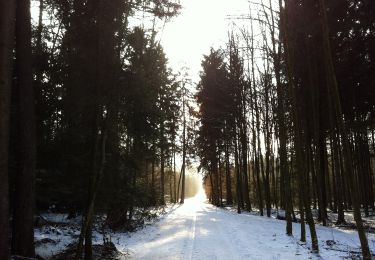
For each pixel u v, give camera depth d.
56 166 11.08
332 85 9.92
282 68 19.03
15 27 9.56
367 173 34.66
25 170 9.27
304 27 19.06
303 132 19.77
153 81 11.86
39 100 11.02
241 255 11.32
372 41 19.02
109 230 16.73
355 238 16.33
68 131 11.06
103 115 10.71
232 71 30.78
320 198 22.75
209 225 20.27
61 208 15.16
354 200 9.59
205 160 46.94
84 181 10.88
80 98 10.36
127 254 11.94
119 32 10.28
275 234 16.09
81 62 10.42
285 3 13.63
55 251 11.45
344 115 23.73
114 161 11.63
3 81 7.51
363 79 20.66
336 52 20.36
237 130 33.91
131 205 12.93
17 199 9.19
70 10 10.52
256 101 27.81
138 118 11.96
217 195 48.12
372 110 22.95
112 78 10.12
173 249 12.71
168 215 27.58
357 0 18.34
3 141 7.44
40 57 10.99
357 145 29.45
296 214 31.48
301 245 13.13
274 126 27.11
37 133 11.07
